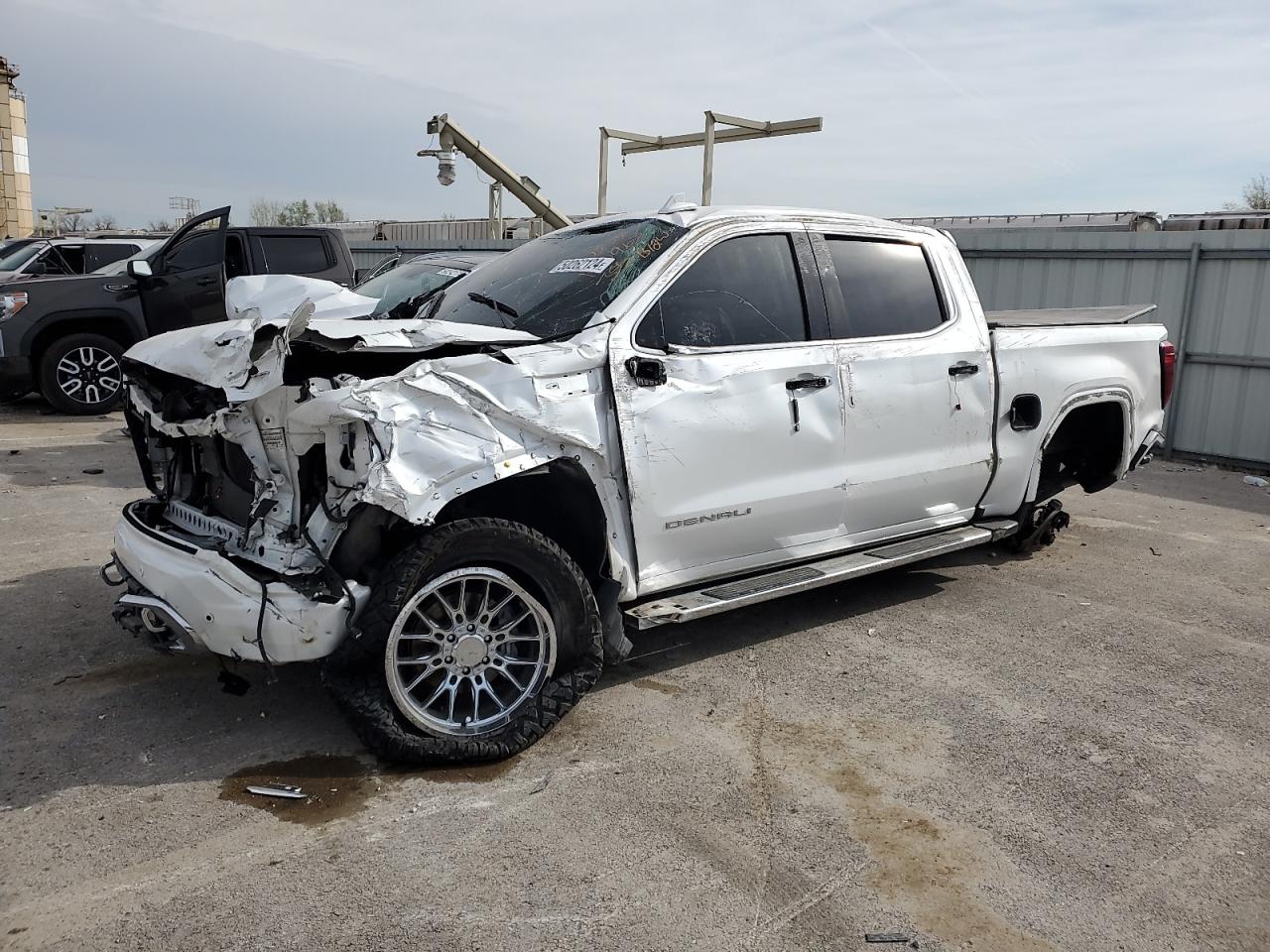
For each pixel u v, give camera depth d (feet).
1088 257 34.50
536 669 11.83
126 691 13.30
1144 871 9.67
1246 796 11.10
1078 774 11.54
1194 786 11.30
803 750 12.00
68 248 40.88
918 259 16.48
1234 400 31.58
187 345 12.60
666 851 9.84
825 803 10.79
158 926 8.59
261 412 11.20
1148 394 20.04
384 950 8.34
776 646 15.46
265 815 10.36
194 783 10.98
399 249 57.62
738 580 14.16
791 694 13.62
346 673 11.03
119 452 29.55
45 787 10.85
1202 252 31.73
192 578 10.95
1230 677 14.46
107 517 21.76
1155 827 10.44
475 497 12.33
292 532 11.12
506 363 11.40
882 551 15.71
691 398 12.96
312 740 12.02
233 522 12.34
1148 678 14.37
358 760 11.55
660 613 12.67
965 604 17.61
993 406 17.02
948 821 10.48
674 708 13.11
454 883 9.26
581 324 12.67
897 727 12.67
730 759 11.75
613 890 9.20
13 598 16.69
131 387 13.64
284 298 23.21
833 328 14.89
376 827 10.16
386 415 10.44
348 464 10.81
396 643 10.77
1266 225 37.70
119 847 9.75
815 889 9.28
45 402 40.14
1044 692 13.83
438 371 10.91
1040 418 17.76
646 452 12.53
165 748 11.78
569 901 9.02
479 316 14.05
